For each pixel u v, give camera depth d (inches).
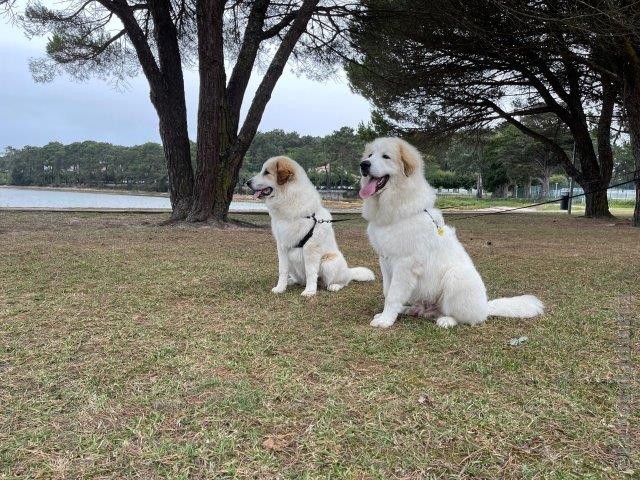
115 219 555.2
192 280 210.4
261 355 115.8
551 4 456.8
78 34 577.9
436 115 756.0
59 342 122.6
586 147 748.0
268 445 74.9
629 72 524.1
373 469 69.1
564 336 133.0
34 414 83.7
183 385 96.7
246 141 466.0
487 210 1141.7
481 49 565.6
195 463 69.9
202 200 465.1
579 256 310.3
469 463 71.2
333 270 195.6
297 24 444.1
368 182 143.6
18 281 200.7
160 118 488.4
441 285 147.2
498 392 96.2
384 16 514.0
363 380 101.3
